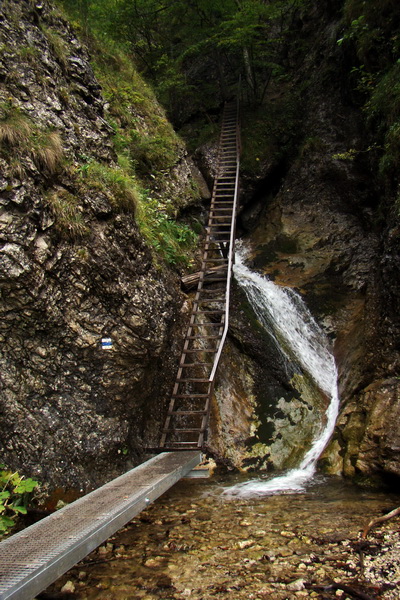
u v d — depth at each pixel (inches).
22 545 126.5
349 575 138.1
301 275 387.9
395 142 285.6
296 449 263.9
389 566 141.6
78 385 209.8
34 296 189.3
